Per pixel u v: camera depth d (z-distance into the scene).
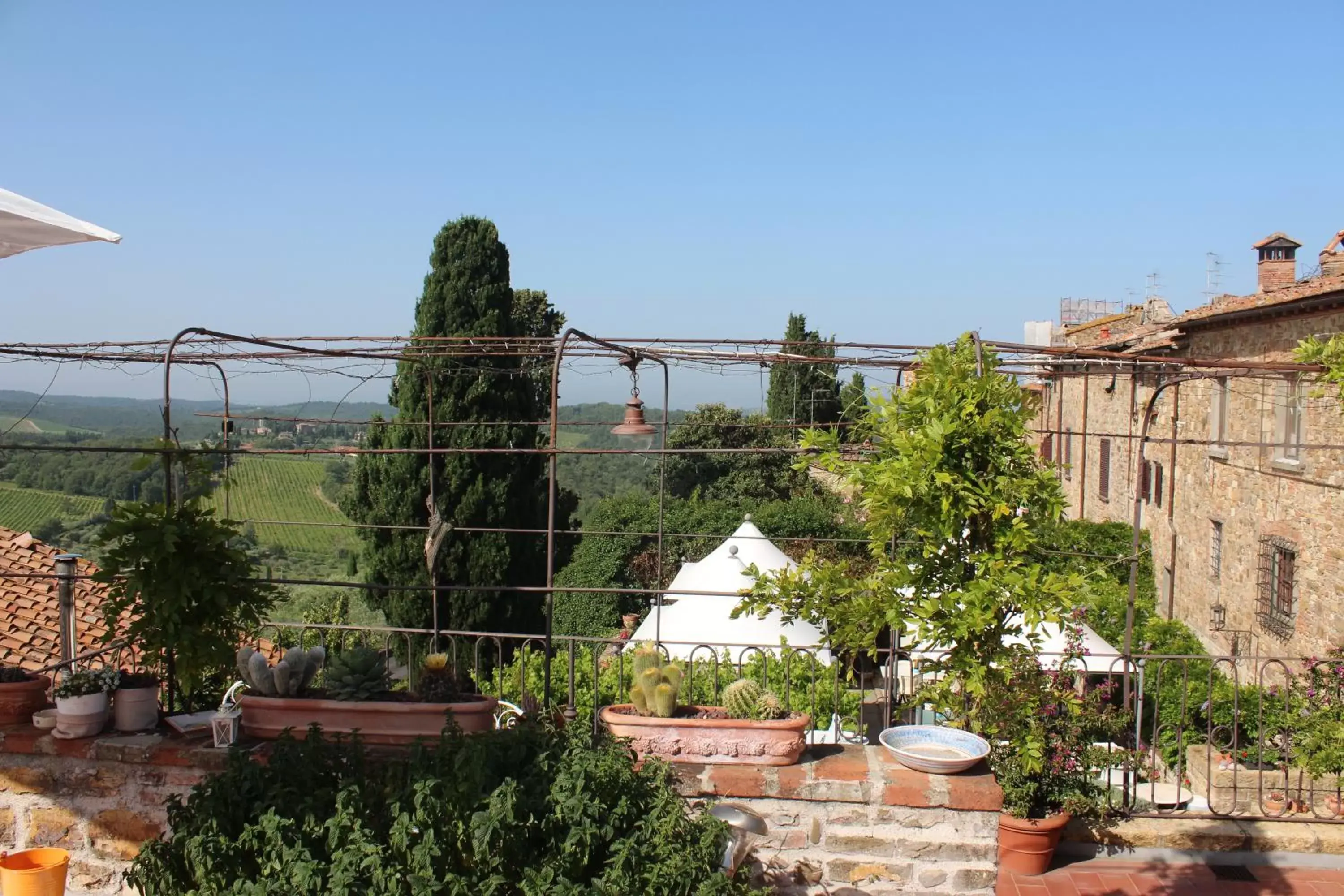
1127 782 6.07
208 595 4.38
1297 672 12.49
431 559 4.95
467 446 14.75
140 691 4.45
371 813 3.49
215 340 6.04
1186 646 12.51
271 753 4.09
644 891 3.28
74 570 6.32
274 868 3.18
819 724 8.33
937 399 3.82
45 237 3.79
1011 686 4.90
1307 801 6.55
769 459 26.05
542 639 4.91
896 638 5.29
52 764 4.40
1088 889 5.45
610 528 23.39
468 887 3.24
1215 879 5.58
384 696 4.36
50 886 3.17
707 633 9.50
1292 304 11.48
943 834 4.30
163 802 4.29
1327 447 6.66
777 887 4.32
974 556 3.87
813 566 4.19
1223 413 15.46
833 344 7.72
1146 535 19.14
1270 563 13.52
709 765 4.34
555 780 3.58
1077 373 8.70
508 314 15.40
